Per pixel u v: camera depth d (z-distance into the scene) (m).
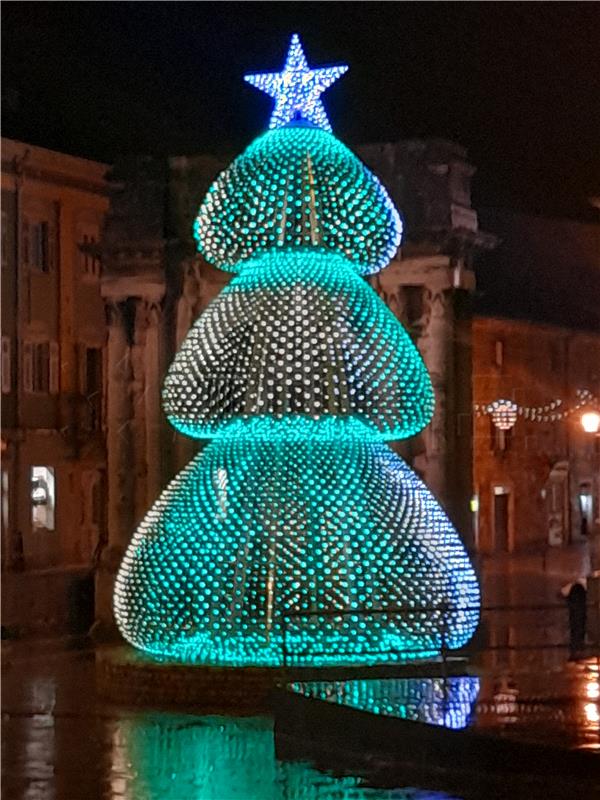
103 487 42.09
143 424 23.03
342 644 17.62
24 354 39.53
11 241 38.91
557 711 14.80
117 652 19.22
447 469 22.12
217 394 18.53
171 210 22.98
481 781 13.32
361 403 18.28
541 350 50.75
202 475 18.38
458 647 18.42
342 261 19.00
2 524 38.62
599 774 12.76
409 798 12.88
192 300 22.98
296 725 15.26
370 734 14.52
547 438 51.50
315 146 19.02
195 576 17.97
